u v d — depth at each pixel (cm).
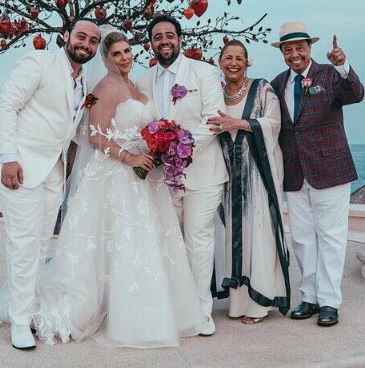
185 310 439
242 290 474
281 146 481
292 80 474
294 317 479
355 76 440
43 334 426
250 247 466
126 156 431
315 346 416
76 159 455
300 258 490
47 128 418
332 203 464
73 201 438
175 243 445
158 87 454
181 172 424
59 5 700
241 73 463
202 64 455
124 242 426
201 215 448
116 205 432
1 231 939
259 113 465
